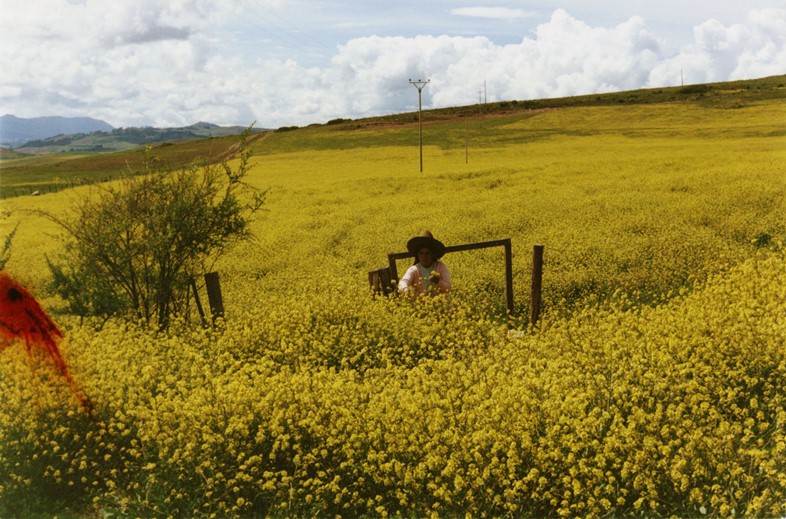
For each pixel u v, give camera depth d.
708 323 8.12
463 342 9.09
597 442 5.53
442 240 21.50
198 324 11.83
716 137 67.06
